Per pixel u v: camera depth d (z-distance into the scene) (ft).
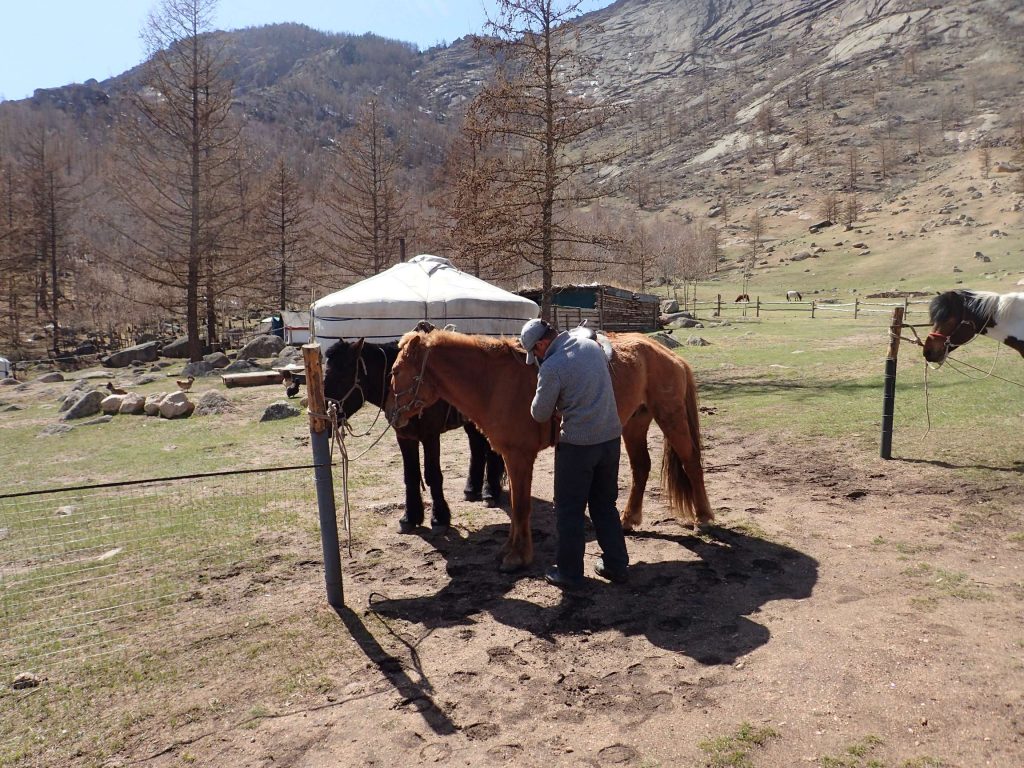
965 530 17.56
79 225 211.82
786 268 285.84
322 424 14.93
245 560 18.16
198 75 97.50
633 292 110.32
